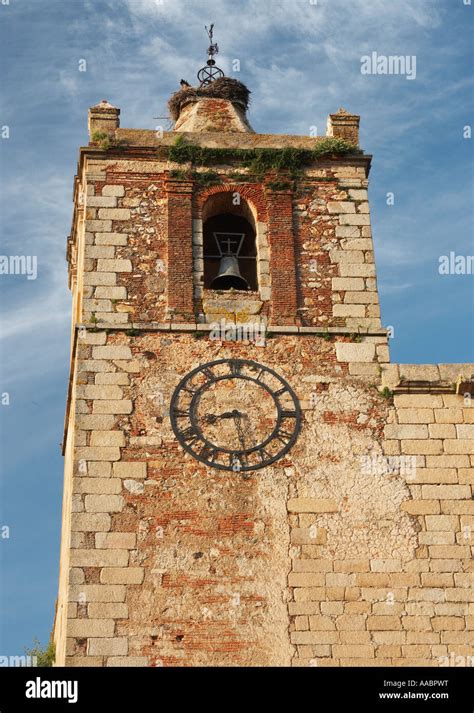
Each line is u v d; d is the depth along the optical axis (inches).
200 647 960.9
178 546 1000.9
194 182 1197.1
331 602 985.5
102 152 1202.0
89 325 1102.4
